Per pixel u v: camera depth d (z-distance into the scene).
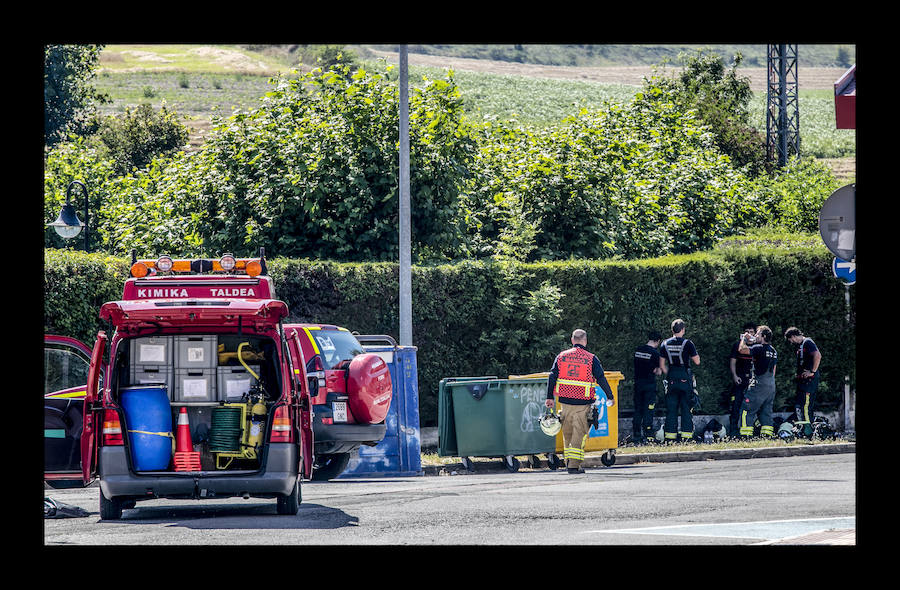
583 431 43.31
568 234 67.44
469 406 45.53
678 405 53.88
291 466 28.70
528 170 67.19
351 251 59.59
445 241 60.69
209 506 32.66
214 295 30.69
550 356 54.56
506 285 53.66
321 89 63.88
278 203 59.38
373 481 41.44
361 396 36.59
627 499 32.59
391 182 59.22
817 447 51.91
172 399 29.53
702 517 28.41
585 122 74.81
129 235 67.06
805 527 26.36
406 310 49.28
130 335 29.25
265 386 30.03
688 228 78.56
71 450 33.97
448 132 61.09
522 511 29.88
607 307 55.72
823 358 59.38
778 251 59.03
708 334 57.84
